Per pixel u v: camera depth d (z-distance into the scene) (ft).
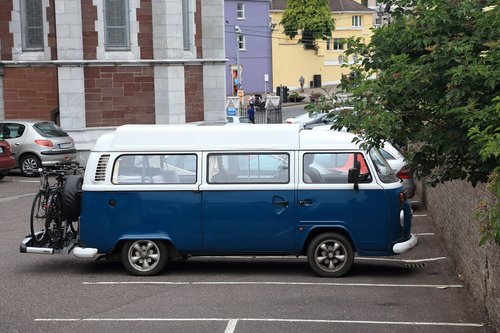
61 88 92.89
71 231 41.39
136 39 95.76
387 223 37.81
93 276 39.11
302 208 38.04
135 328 29.84
